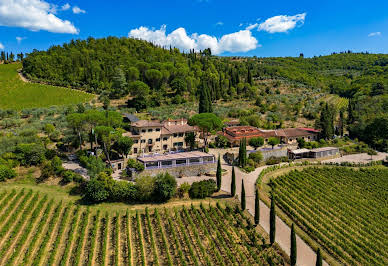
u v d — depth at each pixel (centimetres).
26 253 3869
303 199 6106
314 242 4703
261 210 5569
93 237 4241
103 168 6034
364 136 11188
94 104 13150
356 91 18512
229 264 4025
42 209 4947
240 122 11231
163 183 5522
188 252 4194
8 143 6762
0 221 4431
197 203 5606
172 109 12950
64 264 3750
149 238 4456
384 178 7669
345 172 7931
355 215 5541
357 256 4334
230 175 7150
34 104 12938
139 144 7825
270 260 4016
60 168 5947
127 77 16325
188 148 8569
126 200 5512
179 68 17988
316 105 15700
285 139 9919
